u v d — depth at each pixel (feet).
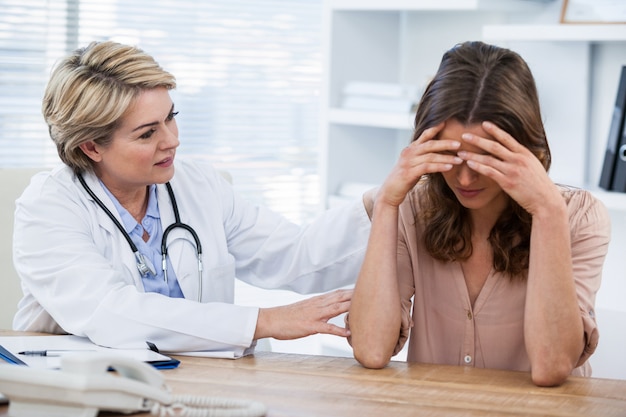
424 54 12.27
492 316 6.57
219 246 7.54
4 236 7.88
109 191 7.22
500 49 6.07
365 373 5.94
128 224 7.23
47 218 6.82
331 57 11.83
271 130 13.48
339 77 11.94
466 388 5.58
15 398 4.76
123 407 4.81
